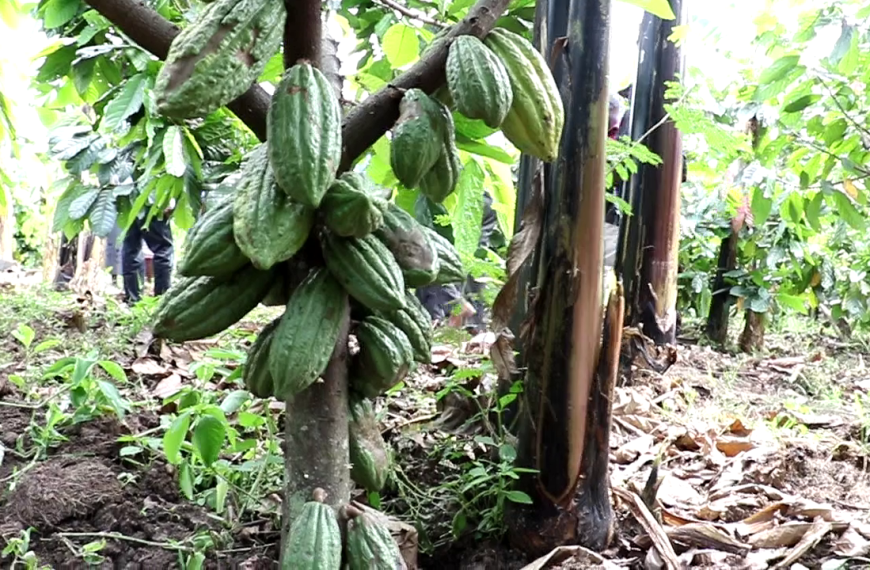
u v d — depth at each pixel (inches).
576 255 60.9
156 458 77.3
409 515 70.6
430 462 80.4
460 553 68.1
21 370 103.7
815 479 90.3
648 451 93.9
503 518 67.2
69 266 230.4
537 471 63.8
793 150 134.3
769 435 102.0
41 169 194.1
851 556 67.1
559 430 62.9
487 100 42.7
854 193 128.6
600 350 63.1
